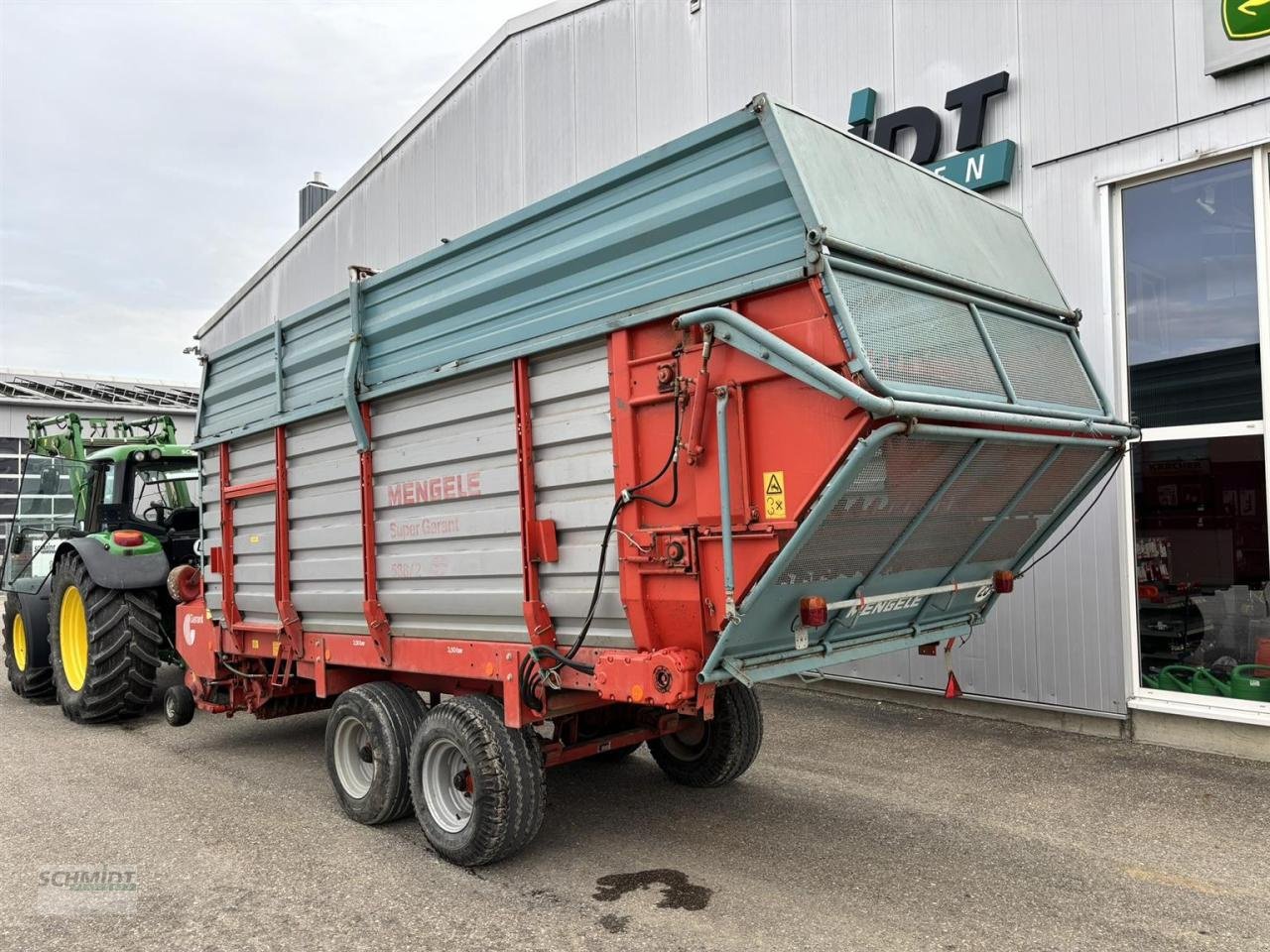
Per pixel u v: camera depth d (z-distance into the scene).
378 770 4.49
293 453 5.28
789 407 3.06
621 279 3.60
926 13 6.98
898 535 3.48
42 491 9.15
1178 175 5.93
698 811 4.73
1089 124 6.20
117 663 7.05
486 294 4.10
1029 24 6.46
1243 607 5.67
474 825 3.88
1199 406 5.88
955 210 4.10
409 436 4.51
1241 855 4.04
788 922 3.41
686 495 3.33
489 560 4.05
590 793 5.06
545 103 9.98
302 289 14.17
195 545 8.26
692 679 3.29
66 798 5.19
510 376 3.98
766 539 3.07
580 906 3.59
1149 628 6.02
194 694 6.46
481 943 3.29
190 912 3.61
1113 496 6.04
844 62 7.46
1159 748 5.79
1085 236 6.25
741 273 3.20
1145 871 3.88
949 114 6.89
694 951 3.19
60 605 7.65
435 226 11.60
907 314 3.27
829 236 2.99
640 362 3.46
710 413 3.26
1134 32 6.00
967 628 4.55
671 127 8.75
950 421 3.14
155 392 24.81
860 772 5.41
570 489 3.78
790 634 3.54
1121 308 6.16
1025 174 6.52
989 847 4.17
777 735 6.32
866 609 3.76
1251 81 5.53
